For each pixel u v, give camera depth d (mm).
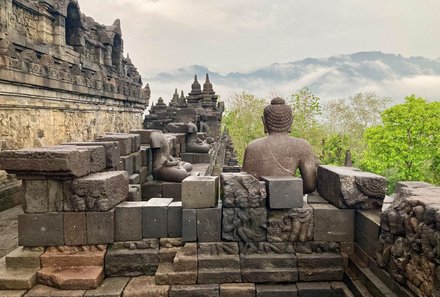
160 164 9367
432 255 3514
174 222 5488
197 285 5035
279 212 5367
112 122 23516
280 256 5215
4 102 10422
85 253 5234
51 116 13930
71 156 4980
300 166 6289
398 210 4301
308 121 40438
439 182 23062
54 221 5234
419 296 3779
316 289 4984
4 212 9039
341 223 5387
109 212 5273
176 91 35281
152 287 4949
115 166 6676
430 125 21891
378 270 4633
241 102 48656
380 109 46594
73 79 15742
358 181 5312
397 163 22875
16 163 4941
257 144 6297
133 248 5379
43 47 15320
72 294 4754
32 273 4984
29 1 15109
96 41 24406
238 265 5156
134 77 35562
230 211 5301
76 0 19703
